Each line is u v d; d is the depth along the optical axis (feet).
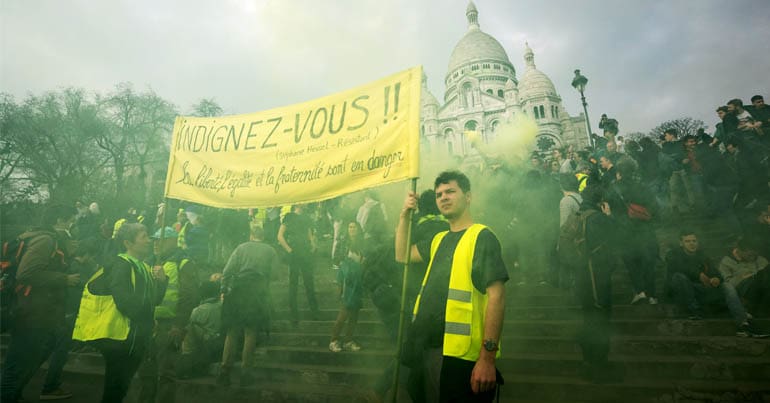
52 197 82.74
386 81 10.97
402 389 12.88
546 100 219.61
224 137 13.88
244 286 14.74
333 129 11.64
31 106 86.07
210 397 14.58
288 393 13.56
